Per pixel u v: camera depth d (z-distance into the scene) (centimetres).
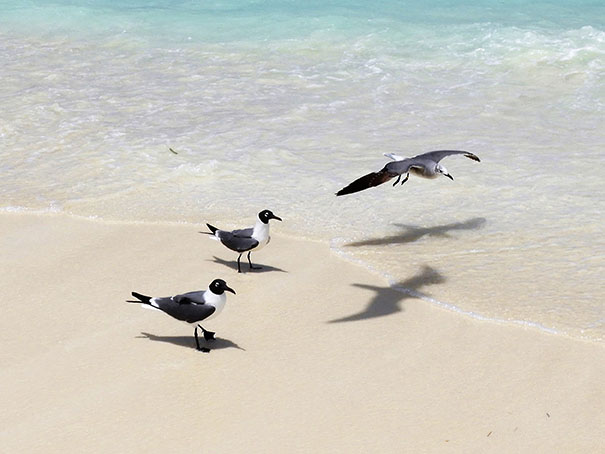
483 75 1962
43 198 1378
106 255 1212
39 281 1141
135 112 1756
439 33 2241
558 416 876
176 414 877
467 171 1473
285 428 856
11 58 2125
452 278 1151
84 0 2664
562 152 1541
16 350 986
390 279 1153
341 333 1030
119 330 1028
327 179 1442
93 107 1783
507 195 1388
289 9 2506
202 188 1418
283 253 1230
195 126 1677
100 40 2280
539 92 1858
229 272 1170
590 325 1029
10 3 2606
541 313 1059
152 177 1454
